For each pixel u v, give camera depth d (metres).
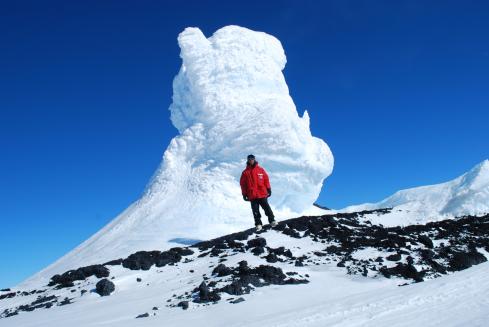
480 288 8.89
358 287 13.37
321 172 32.53
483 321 6.73
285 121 31.42
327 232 20.59
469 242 18.23
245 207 29.34
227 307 11.50
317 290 13.00
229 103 32.97
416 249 17.23
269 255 16.64
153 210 29.94
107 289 15.16
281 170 31.08
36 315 13.38
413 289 9.70
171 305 12.33
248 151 30.64
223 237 21.50
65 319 12.09
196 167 31.78
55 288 17.16
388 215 27.73
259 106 32.59
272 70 35.16
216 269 15.55
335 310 8.73
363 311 8.33
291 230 20.41
